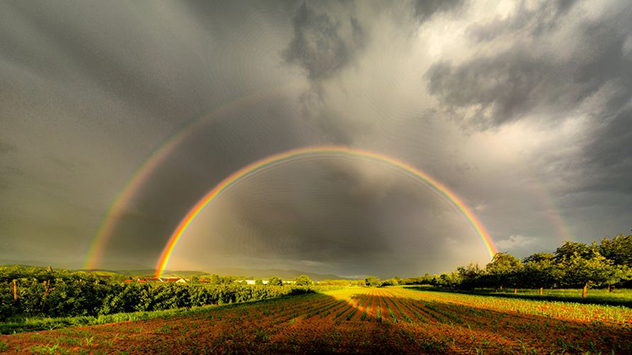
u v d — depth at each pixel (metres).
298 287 88.00
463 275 107.69
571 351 16.00
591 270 49.66
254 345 16.77
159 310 34.38
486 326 23.77
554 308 37.19
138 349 15.57
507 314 31.88
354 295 75.25
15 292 25.47
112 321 25.23
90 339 17.00
